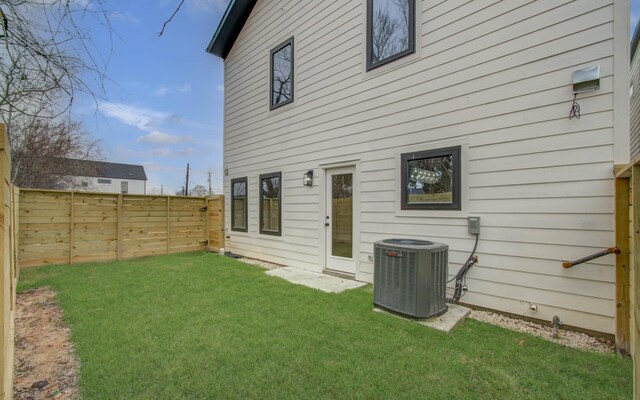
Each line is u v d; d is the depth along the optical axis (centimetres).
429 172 439
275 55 725
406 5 470
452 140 412
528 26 353
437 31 430
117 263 716
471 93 396
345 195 566
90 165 1455
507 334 313
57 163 1146
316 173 614
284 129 689
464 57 403
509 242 364
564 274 329
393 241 390
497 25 375
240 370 244
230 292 457
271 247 726
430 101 436
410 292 349
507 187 366
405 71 466
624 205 289
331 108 581
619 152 299
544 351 276
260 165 762
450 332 318
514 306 361
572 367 249
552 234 336
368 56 518
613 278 302
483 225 384
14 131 751
